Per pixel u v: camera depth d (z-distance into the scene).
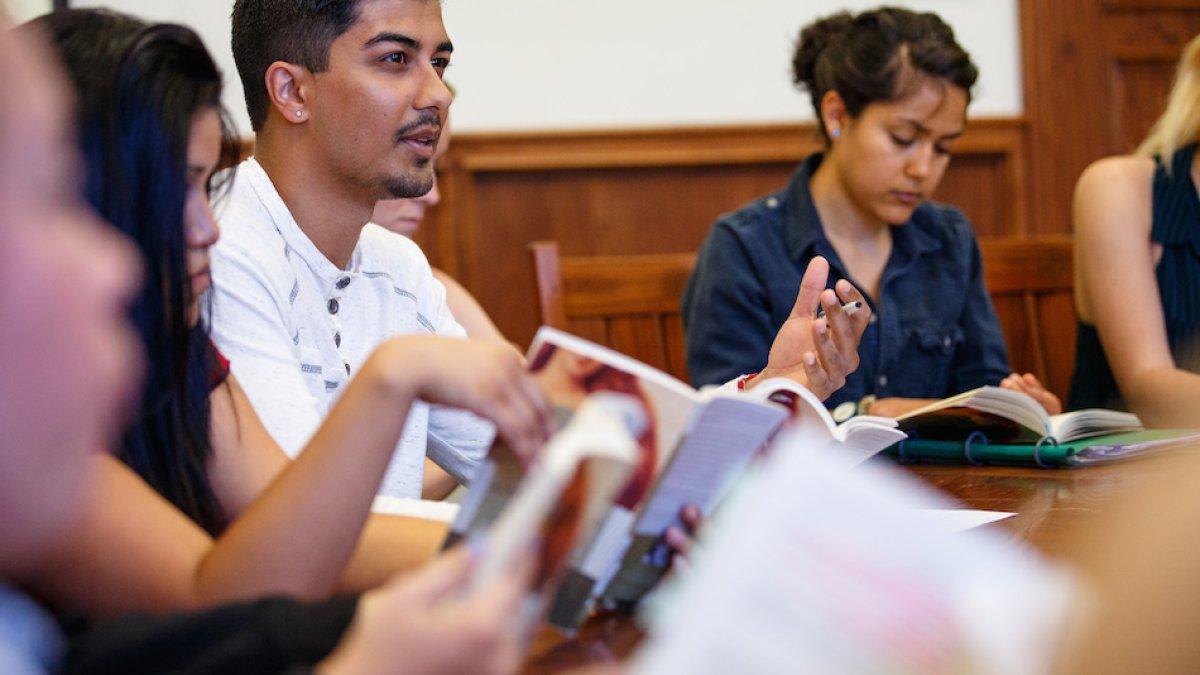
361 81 1.40
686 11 3.43
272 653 0.64
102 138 0.92
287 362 1.28
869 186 2.12
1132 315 2.15
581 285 2.16
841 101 2.15
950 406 1.56
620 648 0.77
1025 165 3.73
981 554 0.59
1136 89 3.80
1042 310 2.40
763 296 2.16
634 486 0.77
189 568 0.80
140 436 0.96
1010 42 3.70
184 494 0.98
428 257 3.36
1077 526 1.12
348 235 1.47
